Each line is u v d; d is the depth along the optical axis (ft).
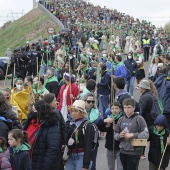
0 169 27.78
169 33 168.25
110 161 35.58
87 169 29.68
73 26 151.74
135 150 32.17
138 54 72.43
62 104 45.52
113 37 119.34
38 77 51.47
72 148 30.40
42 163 29.22
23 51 87.66
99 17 214.07
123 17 210.38
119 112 34.19
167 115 43.83
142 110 38.01
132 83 68.95
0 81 100.94
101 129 34.76
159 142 33.86
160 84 44.60
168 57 58.44
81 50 96.68
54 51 94.17
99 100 54.54
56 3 253.44
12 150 28.99
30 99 44.19
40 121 29.68
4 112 30.53
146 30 169.58
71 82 45.73
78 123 30.48
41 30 254.27
